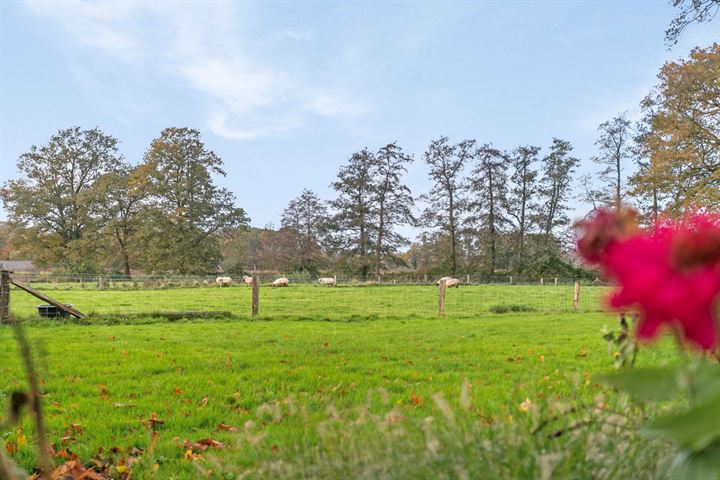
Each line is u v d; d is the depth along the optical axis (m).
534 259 50.16
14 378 6.55
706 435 0.93
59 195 51.09
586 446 2.19
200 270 47.97
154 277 41.75
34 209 49.31
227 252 64.69
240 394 5.92
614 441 2.21
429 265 60.97
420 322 15.04
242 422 4.86
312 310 20.92
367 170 56.09
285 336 11.36
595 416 2.37
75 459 3.88
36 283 38.12
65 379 6.72
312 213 64.44
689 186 25.50
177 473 3.69
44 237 50.06
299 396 5.72
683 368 1.14
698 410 0.93
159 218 47.66
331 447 2.61
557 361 7.83
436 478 2.13
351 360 8.22
